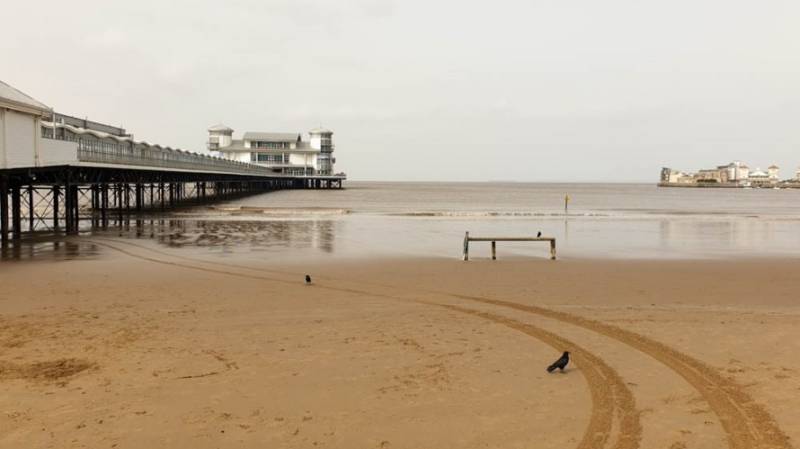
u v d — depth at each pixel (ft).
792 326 34.78
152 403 22.49
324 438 19.61
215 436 19.69
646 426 20.47
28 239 88.48
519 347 30.30
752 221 139.64
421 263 63.10
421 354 29.04
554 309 39.70
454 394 23.63
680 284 50.39
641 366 27.09
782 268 60.70
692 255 72.28
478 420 21.07
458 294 45.06
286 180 451.53
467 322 35.78
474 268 59.26
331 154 465.88
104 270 57.31
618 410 21.90
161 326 34.42
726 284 50.55
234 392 23.75
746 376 25.63
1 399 22.75
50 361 27.55
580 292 46.19
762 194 526.16
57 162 84.02
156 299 42.50
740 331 33.55
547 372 26.20
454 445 19.11
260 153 442.91
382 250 75.92
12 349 29.50
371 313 38.22
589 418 21.20
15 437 19.42
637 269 59.31
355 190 497.46
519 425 20.63
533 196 393.09
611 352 29.35
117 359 27.94
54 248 76.69
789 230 113.09
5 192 81.20
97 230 104.37
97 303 40.98
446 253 73.15
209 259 66.08
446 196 376.89
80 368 26.58
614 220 140.67
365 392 23.82
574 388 24.23
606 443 19.17
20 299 42.32
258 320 36.09
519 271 57.26
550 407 22.22
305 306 40.34
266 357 28.45
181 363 27.43
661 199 354.54
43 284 48.88
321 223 123.75
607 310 39.47
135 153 127.24
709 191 650.43
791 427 20.36
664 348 30.01
